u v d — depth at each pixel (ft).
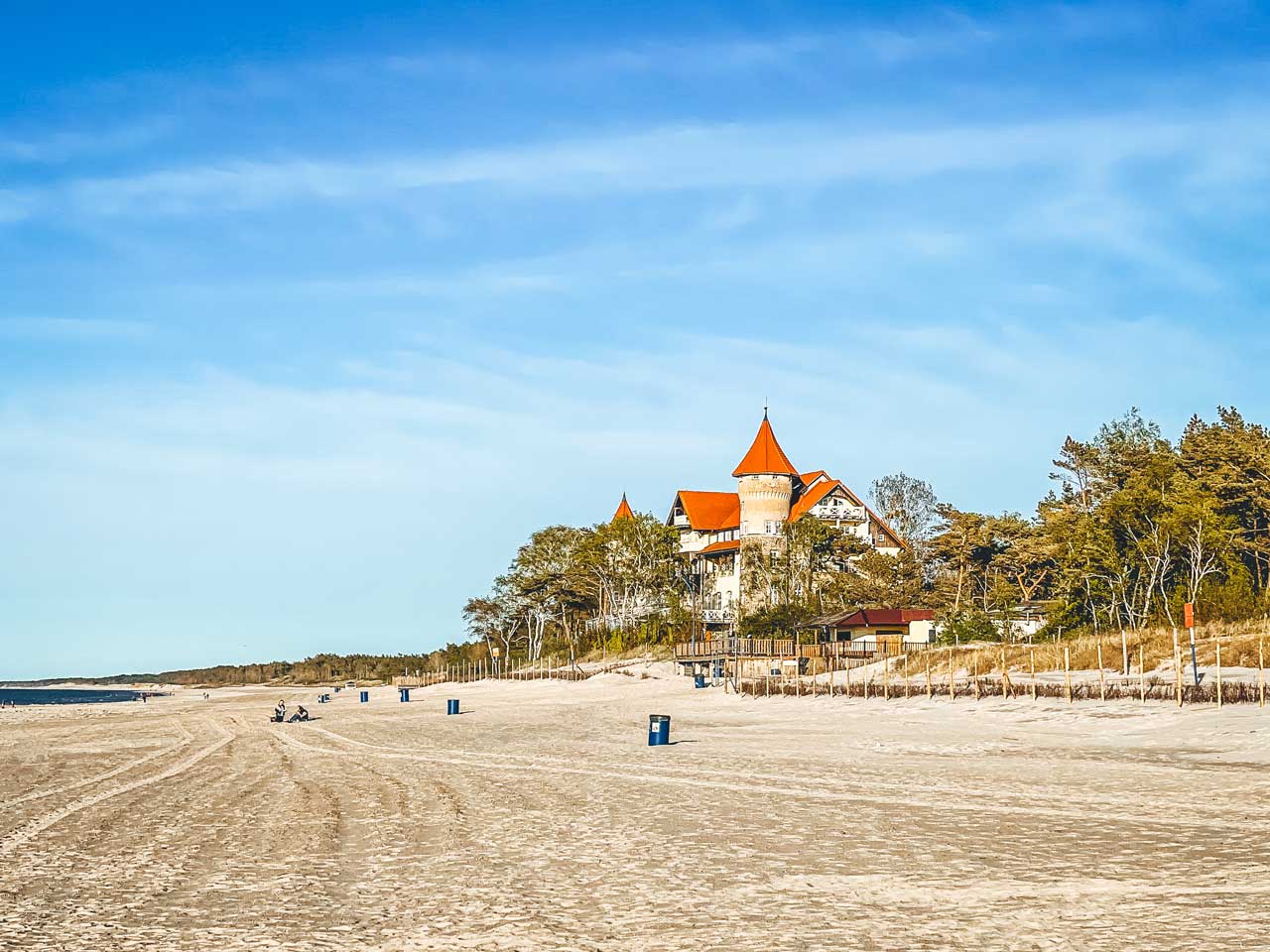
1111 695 137.49
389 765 114.01
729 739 132.98
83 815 79.30
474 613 469.57
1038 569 341.00
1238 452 270.05
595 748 127.44
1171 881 46.39
